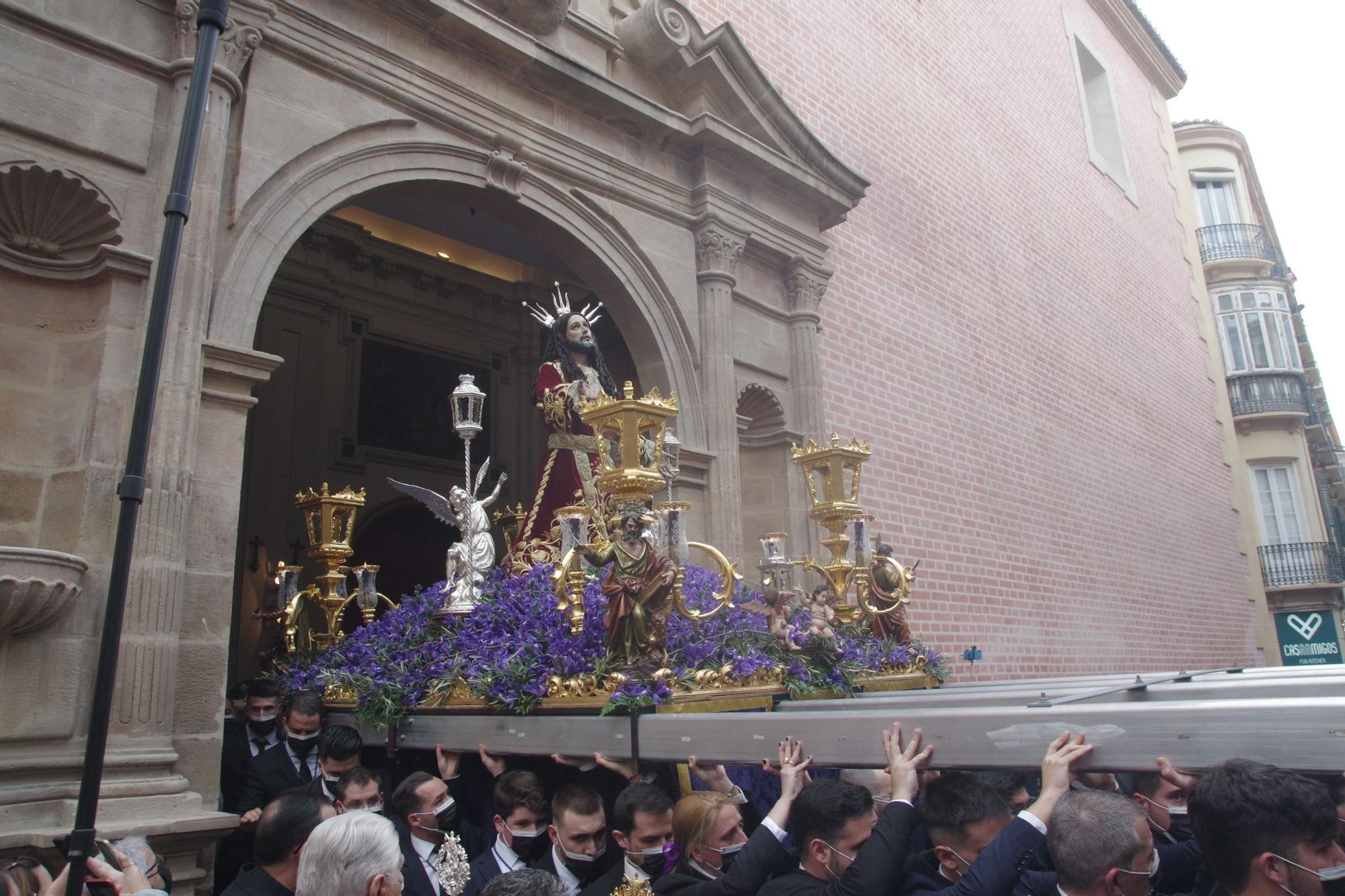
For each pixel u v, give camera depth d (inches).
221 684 207.6
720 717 156.2
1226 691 153.8
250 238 237.9
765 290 383.9
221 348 220.2
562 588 201.6
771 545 241.9
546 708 185.8
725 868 145.6
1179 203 880.3
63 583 183.0
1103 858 110.0
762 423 380.2
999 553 486.9
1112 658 553.6
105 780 182.5
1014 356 553.0
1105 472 613.6
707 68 363.6
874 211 475.8
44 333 212.8
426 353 506.3
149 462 202.4
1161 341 755.4
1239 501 804.0
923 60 556.1
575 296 478.9
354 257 483.8
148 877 129.0
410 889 158.4
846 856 132.2
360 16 276.5
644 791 151.8
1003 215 586.2
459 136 295.4
